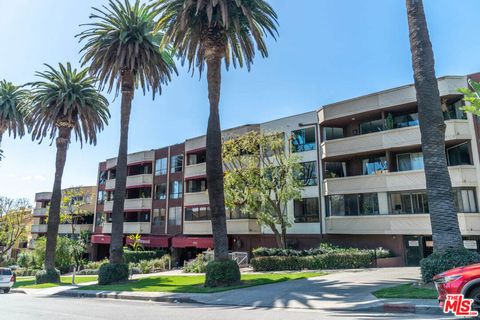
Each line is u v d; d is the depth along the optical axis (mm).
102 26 25000
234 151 27375
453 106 25312
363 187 27516
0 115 35750
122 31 24328
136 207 45844
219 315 9930
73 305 13836
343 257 22531
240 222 33938
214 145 17781
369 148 27406
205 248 38969
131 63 23766
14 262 60531
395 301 10008
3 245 62031
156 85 25828
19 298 17984
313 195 30797
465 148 24469
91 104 30531
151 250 41750
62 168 29422
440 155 12219
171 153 44500
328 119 29797
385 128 27234
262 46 19844
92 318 10062
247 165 27156
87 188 58719
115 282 21406
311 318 8891
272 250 25047
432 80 12750
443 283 8055
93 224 54938
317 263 22656
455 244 11492
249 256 33844
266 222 26828
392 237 26156
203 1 17875
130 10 24859
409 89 25984
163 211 43688
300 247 30969
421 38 13094
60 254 39750
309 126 31953
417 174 25219
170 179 43781
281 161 26922
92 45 25031
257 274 21469
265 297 12953
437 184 12031
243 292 14391
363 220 27109
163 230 42969
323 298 11836
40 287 24484
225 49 19406
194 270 27219
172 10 19625
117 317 10164
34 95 30172
